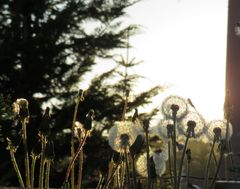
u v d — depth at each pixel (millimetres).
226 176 3213
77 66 21359
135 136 2344
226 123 2760
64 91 21516
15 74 20734
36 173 17578
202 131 2715
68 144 20391
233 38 7121
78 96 2650
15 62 20688
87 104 21359
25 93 20734
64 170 19953
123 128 2348
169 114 2625
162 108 2637
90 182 19328
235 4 7141
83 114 21422
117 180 2662
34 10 21172
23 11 21031
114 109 21406
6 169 18609
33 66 20625
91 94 21672
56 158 20500
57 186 19891
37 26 21375
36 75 20703
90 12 21625
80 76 21641
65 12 21094
